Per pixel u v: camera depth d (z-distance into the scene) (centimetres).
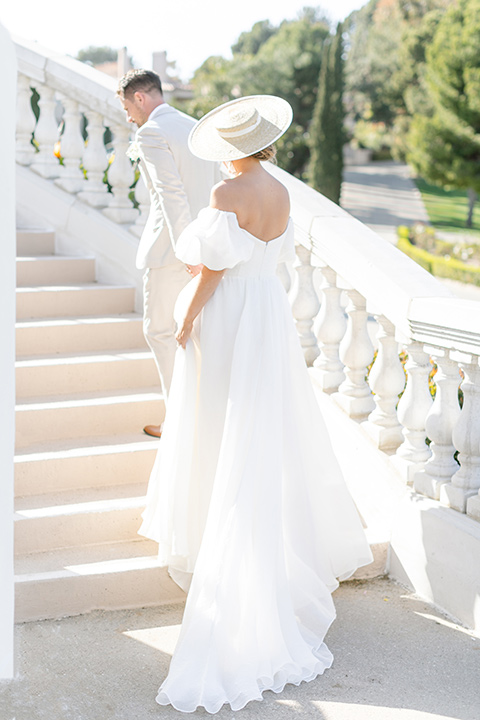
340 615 348
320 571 340
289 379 333
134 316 526
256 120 310
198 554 314
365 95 6222
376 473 399
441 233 3500
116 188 558
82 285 543
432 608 355
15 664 302
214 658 289
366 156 6719
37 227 579
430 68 2811
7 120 216
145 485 410
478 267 2472
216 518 303
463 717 276
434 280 379
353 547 353
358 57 6444
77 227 564
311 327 461
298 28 5128
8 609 228
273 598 301
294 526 332
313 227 422
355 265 396
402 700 287
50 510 370
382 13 6172
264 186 315
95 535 372
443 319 338
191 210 389
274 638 297
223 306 318
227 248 304
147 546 372
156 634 328
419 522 364
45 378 454
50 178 582
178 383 332
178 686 283
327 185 3203
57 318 512
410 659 314
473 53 2642
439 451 368
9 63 215
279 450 316
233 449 307
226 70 4609
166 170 370
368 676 303
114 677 297
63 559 355
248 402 311
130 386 478
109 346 506
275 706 285
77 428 434
